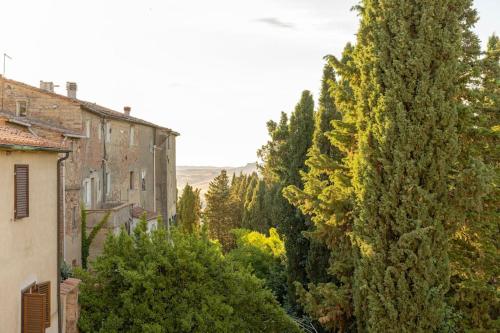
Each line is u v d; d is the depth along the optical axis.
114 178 33.28
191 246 16.86
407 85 14.55
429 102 14.14
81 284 16.09
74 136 23.52
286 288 26.56
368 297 14.30
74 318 15.45
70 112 25.92
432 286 14.02
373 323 14.16
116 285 16.20
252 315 17.33
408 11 14.58
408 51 14.40
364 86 15.50
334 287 17.45
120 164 34.59
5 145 10.84
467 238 16.34
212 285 16.44
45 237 13.89
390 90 14.44
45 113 25.91
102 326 15.27
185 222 55.22
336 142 17.64
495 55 16.06
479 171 13.88
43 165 13.82
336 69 17.14
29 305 12.32
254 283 17.42
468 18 15.73
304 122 26.05
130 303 15.21
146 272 15.24
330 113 23.28
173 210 51.31
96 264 16.09
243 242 36.03
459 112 14.91
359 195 15.13
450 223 14.62
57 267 14.76
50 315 13.99
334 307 16.80
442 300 14.05
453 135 14.15
